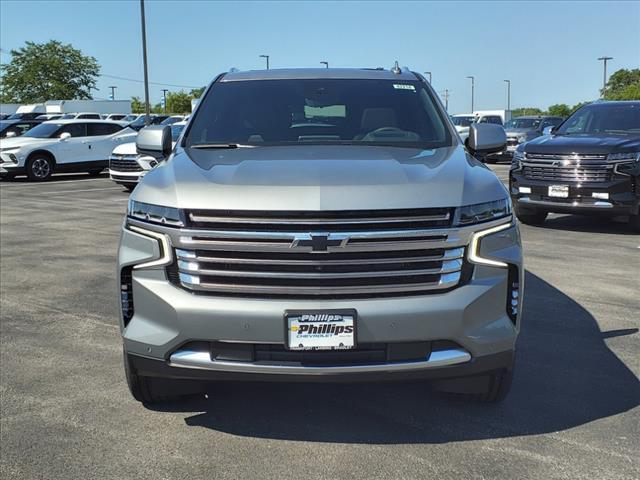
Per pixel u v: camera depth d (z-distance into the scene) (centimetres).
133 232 320
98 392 397
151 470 310
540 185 938
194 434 346
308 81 472
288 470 310
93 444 335
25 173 1842
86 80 6325
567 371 427
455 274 306
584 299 589
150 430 350
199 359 308
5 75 6088
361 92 459
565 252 796
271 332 298
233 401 384
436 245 301
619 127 1012
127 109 4484
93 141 1962
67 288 638
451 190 310
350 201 297
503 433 345
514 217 335
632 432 344
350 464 315
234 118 438
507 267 318
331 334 297
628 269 704
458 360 308
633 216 911
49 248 838
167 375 316
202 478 304
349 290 298
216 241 301
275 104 447
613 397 388
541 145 948
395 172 323
